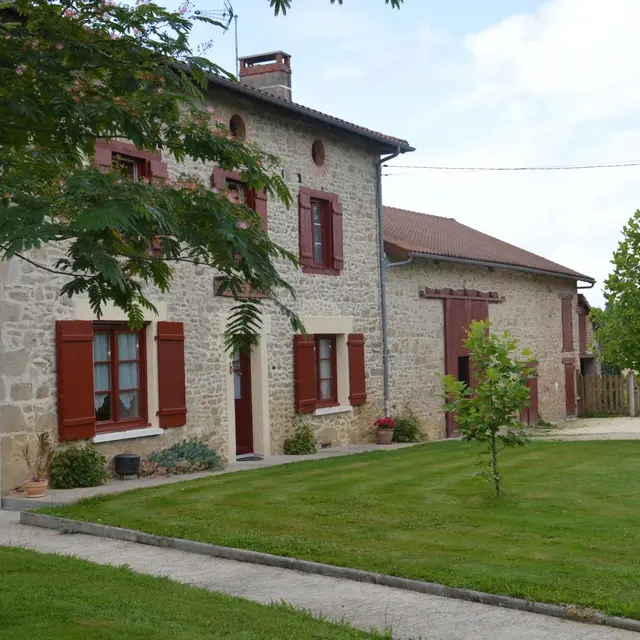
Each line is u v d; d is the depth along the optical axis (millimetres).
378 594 6281
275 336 14391
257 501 9344
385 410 17188
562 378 25000
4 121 5309
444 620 5652
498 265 20438
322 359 15953
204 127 5445
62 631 4977
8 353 10070
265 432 14102
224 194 5309
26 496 9844
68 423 10656
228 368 13422
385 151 17250
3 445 9953
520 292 22703
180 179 5375
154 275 5332
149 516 8625
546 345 24109
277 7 5273
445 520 8305
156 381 12070
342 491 9922
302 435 14680
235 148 5453
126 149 11414
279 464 12617
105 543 7949
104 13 5348
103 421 11516
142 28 5324
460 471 11438
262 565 7164
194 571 6973
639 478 10711
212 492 9898
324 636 5113
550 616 5707
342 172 16188
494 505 8953
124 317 11445
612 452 13523
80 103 5195
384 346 17172
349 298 16250
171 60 5387
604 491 9750
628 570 6391
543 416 23703
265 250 4969
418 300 18406
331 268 15781
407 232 20000
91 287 5117
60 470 10453
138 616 5355
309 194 15156
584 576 6266
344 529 8023
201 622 5309
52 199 4094
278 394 14445
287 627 5273
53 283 10617
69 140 5605
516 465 11992
